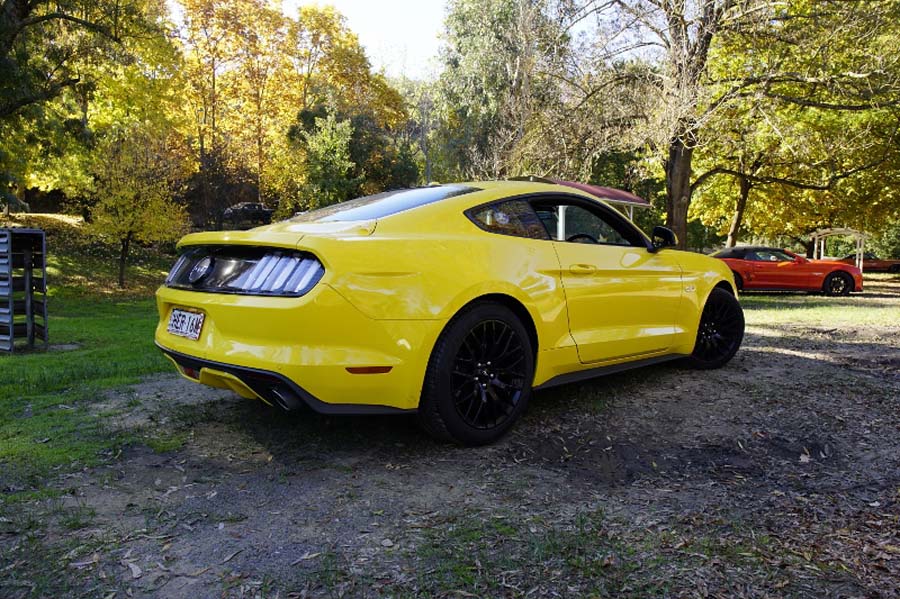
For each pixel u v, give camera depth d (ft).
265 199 104.53
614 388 13.67
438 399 9.37
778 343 19.97
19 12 52.29
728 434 10.68
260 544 6.75
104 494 8.04
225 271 9.51
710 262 15.39
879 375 14.90
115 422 11.24
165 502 7.82
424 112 158.51
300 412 11.78
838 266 57.16
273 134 113.80
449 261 9.52
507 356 10.32
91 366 17.30
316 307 8.37
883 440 10.35
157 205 68.69
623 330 12.59
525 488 8.39
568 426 11.10
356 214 10.43
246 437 10.39
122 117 77.00
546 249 11.12
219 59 111.24
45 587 5.83
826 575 6.15
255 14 112.98
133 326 37.50
